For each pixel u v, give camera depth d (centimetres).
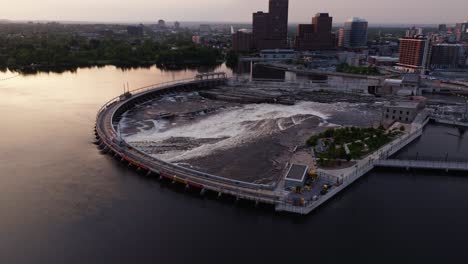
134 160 12275
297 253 8006
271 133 16300
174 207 9812
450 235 8688
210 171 11975
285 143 14838
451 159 13038
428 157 13388
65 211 9525
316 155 13175
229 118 19025
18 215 9281
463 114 19388
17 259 7681
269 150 13988
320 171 11525
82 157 13250
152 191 10719
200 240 8412
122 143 13625
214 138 15550
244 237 8550
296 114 19962
